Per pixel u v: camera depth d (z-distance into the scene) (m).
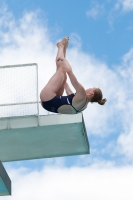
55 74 13.27
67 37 13.57
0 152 22.48
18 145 21.86
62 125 20.36
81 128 20.58
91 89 13.30
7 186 21.08
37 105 20.36
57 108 13.19
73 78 12.83
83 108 13.30
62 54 13.23
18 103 20.41
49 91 13.15
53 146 22.14
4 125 20.34
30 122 20.36
